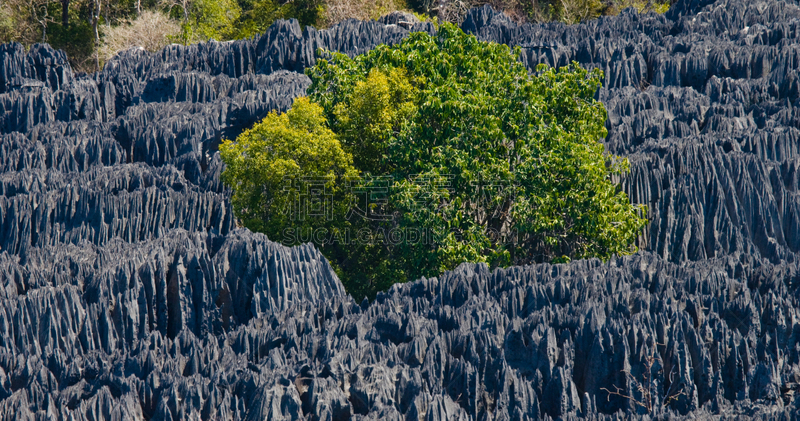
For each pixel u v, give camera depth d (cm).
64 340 2595
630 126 4425
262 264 2962
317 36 5891
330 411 2062
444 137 3375
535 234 3534
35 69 5578
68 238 3472
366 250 3609
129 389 2152
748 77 5103
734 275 2731
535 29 6172
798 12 5881
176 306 2872
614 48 5650
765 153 3919
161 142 4450
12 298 2652
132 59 5916
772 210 3600
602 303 2428
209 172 4094
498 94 3503
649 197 3788
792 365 2252
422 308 2670
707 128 4350
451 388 2245
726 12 6025
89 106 5103
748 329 2419
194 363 2314
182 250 2945
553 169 3281
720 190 3662
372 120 3525
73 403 2138
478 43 3916
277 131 3303
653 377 2275
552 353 2312
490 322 2442
